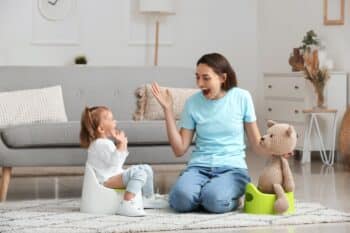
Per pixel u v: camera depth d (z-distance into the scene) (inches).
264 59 378.6
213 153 189.9
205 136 191.3
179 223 169.2
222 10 381.1
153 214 182.7
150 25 374.0
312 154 330.6
